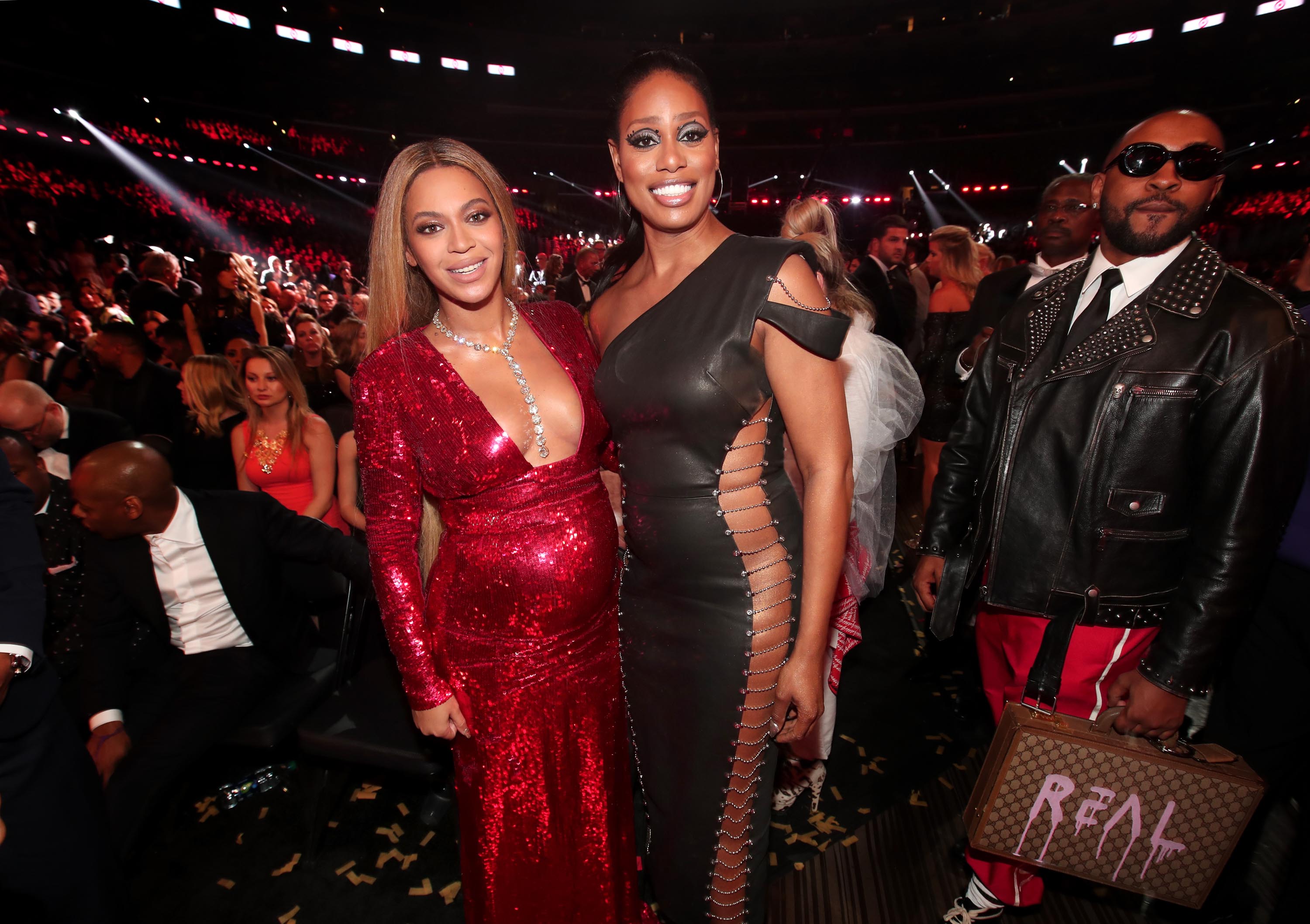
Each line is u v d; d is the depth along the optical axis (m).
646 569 1.36
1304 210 18.38
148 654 2.07
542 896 1.48
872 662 2.96
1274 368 1.17
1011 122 24.42
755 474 1.24
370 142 24.39
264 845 2.05
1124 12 21.59
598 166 26.34
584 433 1.37
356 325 3.48
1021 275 2.74
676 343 1.18
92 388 3.55
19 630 1.13
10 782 1.18
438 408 1.31
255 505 2.00
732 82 26.50
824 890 1.87
